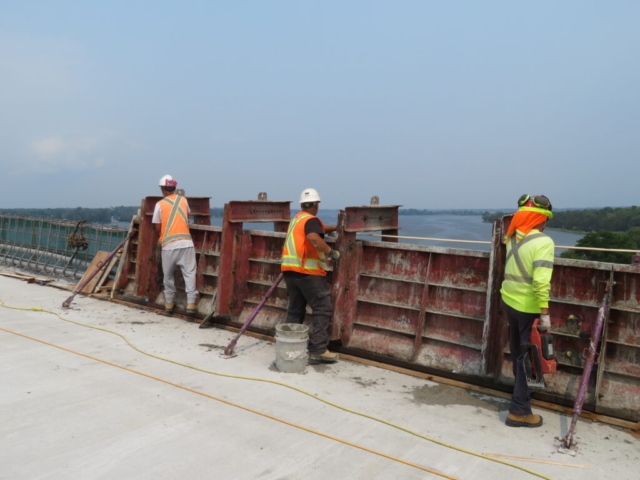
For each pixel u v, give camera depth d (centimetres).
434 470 344
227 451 358
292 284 570
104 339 629
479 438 396
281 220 774
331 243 635
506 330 497
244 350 611
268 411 431
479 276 531
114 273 965
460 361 532
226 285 693
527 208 421
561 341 480
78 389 463
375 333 597
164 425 395
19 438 367
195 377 507
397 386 509
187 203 763
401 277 580
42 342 604
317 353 563
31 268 1180
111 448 356
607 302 434
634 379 446
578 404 392
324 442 378
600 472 350
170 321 739
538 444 389
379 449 371
